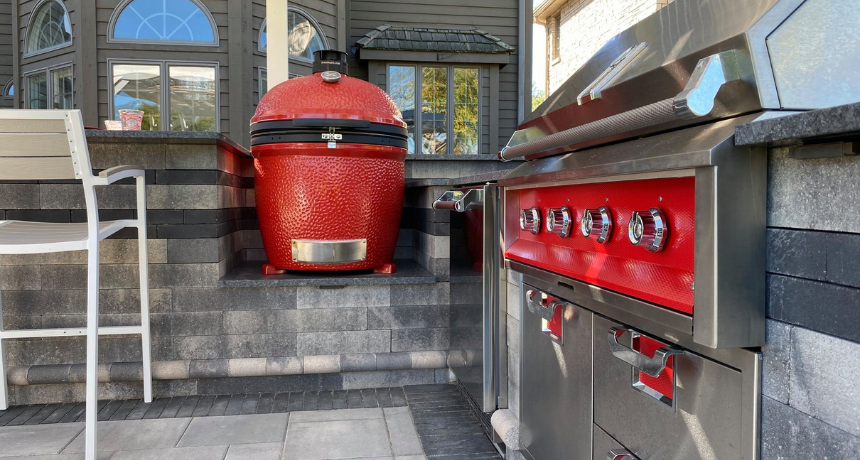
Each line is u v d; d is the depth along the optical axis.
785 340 0.77
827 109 0.61
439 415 2.42
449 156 3.90
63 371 2.54
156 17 6.40
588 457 1.32
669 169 0.90
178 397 2.66
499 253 2.01
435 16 7.79
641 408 1.09
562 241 1.40
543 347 1.58
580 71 1.52
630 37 1.32
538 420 1.63
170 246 2.65
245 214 3.55
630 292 1.02
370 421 2.36
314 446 2.12
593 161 1.16
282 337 2.74
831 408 0.70
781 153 0.78
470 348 2.26
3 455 2.02
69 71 6.62
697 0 1.10
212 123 6.58
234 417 2.40
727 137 0.79
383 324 2.81
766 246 0.81
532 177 1.42
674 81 1.00
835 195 0.70
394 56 7.32
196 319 2.68
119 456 2.02
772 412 0.80
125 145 2.61
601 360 1.25
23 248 1.81
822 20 0.85
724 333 0.79
